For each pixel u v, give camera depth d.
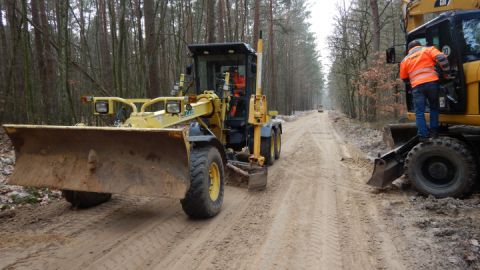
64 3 8.28
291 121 32.34
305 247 4.26
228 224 5.00
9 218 5.09
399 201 5.80
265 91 37.94
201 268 3.76
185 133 4.42
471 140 5.85
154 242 4.36
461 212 5.07
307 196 6.39
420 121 6.05
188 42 20.28
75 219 5.06
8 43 16.67
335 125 25.31
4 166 7.88
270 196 6.42
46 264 3.75
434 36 6.25
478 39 5.78
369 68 19.36
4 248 4.10
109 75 17.59
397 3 26.12
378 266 3.78
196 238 4.51
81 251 4.07
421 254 3.96
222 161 5.50
